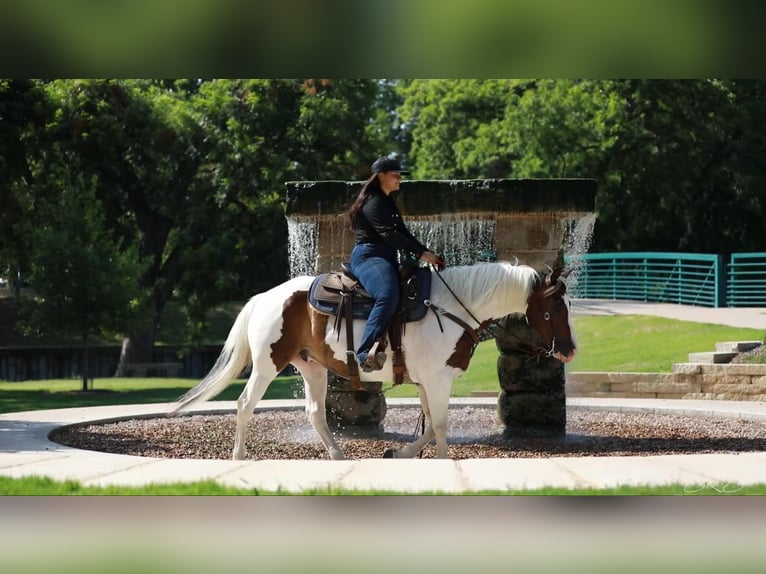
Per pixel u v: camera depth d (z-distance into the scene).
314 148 42.53
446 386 10.63
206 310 44.41
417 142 64.56
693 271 44.81
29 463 10.09
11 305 51.91
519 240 13.59
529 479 8.76
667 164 48.44
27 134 38.09
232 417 16.83
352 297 10.70
